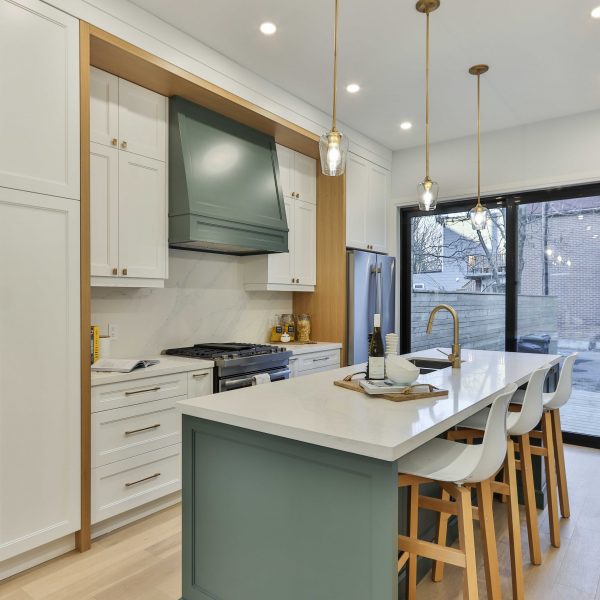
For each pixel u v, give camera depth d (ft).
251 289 13.51
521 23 9.02
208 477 5.89
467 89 11.87
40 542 7.29
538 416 7.38
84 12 7.80
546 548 8.14
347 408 5.75
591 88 11.80
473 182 15.14
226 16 8.90
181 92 10.07
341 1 8.36
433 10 8.61
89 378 7.91
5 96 6.90
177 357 10.80
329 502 4.82
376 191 15.93
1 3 6.86
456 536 8.13
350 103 12.78
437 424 5.06
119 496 8.49
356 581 4.63
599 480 11.23
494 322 15.43
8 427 6.95
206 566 5.91
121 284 9.36
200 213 10.20
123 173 9.39
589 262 13.82
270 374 11.53
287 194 13.62
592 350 13.79
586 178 13.25
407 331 17.17
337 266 14.39
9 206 6.95
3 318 6.89
